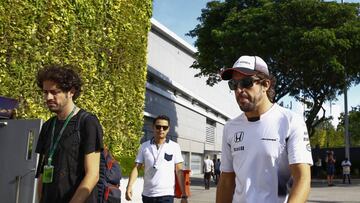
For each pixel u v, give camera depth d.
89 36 11.33
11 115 8.23
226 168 3.54
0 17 8.66
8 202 7.35
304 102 33.84
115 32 12.59
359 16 29.42
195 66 34.50
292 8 28.05
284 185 3.21
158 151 6.98
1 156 7.52
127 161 12.77
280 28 27.88
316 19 28.50
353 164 40.19
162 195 6.83
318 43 26.59
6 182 7.42
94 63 11.49
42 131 4.01
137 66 13.88
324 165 39.06
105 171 5.31
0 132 7.63
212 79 34.97
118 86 12.74
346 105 34.88
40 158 3.97
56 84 3.81
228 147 3.50
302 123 3.25
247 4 32.12
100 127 3.84
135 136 13.72
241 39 28.77
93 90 11.48
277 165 3.20
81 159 3.72
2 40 8.71
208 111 65.31
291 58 27.89
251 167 3.23
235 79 3.34
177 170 7.17
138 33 13.95
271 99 3.41
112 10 12.47
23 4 9.15
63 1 10.27
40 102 9.49
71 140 3.74
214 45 31.88
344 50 27.67
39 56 9.51
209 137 65.19
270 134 3.22
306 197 3.04
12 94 8.87
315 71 28.73
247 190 3.21
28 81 9.23
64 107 3.86
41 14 9.60
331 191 23.52
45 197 3.72
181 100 50.41
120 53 12.88
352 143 67.50
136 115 13.80
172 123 47.09
